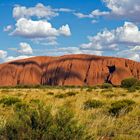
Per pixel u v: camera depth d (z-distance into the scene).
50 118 7.68
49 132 7.42
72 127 7.59
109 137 9.87
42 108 7.93
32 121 7.62
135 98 24.30
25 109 8.12
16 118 7.70
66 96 28.23
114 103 16.02
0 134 7.51
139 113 13.59
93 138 8.02
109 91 45.50
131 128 10.84
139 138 9.77
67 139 7.47
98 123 10.49
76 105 16.52
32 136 7.38
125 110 14.26
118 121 11.66
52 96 29.17
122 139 9.57
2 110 14.62
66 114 7.82
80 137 7.65
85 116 11.69
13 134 7.43
